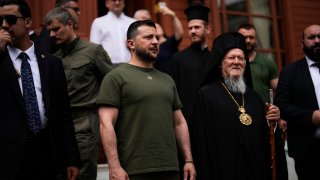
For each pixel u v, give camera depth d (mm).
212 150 4285
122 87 3871
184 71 5484
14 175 3492
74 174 3848
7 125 3562
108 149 3717
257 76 5840
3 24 3703
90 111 4609
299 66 5180
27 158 3580
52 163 3688
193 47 5637
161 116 3852
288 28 9461
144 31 3986
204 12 5660
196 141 4340
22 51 3783
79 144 4480
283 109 5008
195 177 4062
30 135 3613
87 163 4484
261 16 9289
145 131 3793
